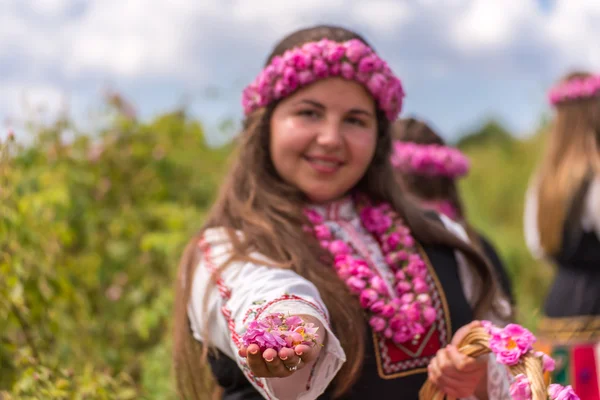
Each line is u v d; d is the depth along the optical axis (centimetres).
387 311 151
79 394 193
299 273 149
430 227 169
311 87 157
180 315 160
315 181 159
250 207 158
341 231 163
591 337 288
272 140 162
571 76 307
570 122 303
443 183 268
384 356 152
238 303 139
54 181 277
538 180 314
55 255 240
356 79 158
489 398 153
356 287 153
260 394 146
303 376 133
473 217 598
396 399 151
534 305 516
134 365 273
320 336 129
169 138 334
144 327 274
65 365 229
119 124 313
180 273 161
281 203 159
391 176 174
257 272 144
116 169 309
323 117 158
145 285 291
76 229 290
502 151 752
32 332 210
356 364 146
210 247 155
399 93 167
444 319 158
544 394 131
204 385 159
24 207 221
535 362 135
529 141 733
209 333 147
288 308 129
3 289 203
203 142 340
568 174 294
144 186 315
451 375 148
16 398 187
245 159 164
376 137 167
